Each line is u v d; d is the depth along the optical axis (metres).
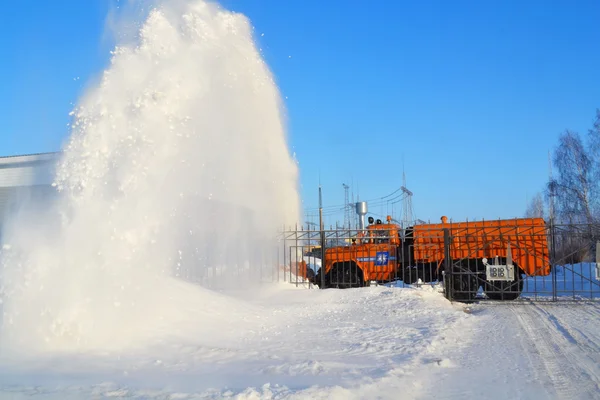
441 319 13.09
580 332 11.58
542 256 16.94
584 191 41.06
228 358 8.80
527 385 7.53
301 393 6.43
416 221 20.38
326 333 11.30
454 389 7.32
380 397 6.77
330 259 19.52
